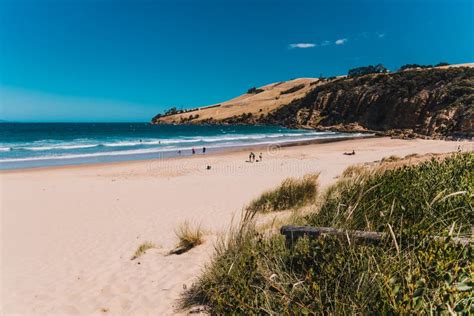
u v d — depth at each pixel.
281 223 4.55
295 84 156.62
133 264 4.88
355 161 23.38
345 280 2.40
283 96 137.12
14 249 6.61
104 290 4.10
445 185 3.81
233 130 85.62
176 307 3.33
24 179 17.52
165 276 4.21
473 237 2.58
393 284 2.09
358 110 77.25
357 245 2.73
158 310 3.35
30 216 9.73
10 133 69.75
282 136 59.84
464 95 57.22
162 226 7.63
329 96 89.25
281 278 2.69
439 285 1.99
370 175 4.60
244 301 2.66
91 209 10.38
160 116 163.62
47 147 37.97
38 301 4.02
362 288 2.25
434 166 4.79
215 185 14.35
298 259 2.93
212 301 3.10
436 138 50.44
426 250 2.35
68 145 40.78
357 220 3.36
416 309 1.82
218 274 3.32
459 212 3.19
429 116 60.25
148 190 13.67
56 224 8.62
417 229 2.77
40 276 4.93
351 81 90.31
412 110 63.94
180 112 159.25
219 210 9.04
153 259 4.93
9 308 3.89
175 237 6.52
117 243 6.46
